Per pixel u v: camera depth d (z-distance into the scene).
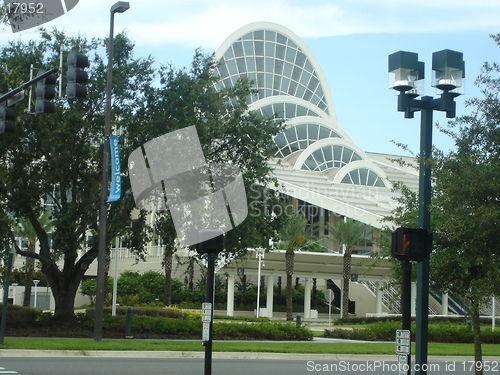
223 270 54.75
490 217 10.89
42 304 59.16
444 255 12.31
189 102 26.48
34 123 25.72
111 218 26.36
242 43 79.69
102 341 22.44
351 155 69.88
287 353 21.20
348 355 21.80
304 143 71.62
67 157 25.39
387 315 54.47
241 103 28.44
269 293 57.25
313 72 86.25
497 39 12.47
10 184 25.78
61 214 26.19
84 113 26.67
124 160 26.50
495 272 12.02
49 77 14.24
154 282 55.94
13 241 26.31
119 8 23.27
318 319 58.66
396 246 10.00
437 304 63.03
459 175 11.70
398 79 11.75
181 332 27.64
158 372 15.16
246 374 15.59
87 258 27.23
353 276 54.62
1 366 15.22
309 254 55.75
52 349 19.00
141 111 27.06
